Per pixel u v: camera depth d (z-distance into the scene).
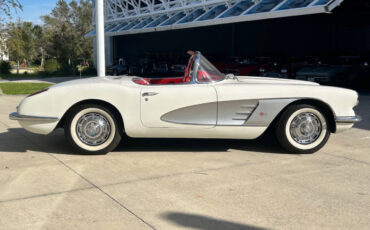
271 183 3.95
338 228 2.96
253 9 14.73
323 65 14.85
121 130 5.00
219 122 4.90
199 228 2.94
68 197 3.55
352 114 5.07
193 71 5.01
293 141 5.06
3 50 15.97
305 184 3.92
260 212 3.24
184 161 4.76
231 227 2.96
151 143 5.70
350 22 20.41
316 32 22.36
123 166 4.53
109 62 35.41
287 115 4.98
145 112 4.83
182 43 31.03
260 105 4.89
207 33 29.14
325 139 5.11
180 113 4.87
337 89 5.05
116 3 28.47
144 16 24.67
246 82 5.21
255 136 5.01
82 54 55.59
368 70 14.47
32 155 5.00
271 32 25.05
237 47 27.33
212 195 3.61
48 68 32.22
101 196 3.58
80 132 4.91
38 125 4.82
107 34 26.75
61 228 2.93
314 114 5.04
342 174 4.26
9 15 15.16
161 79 5.90
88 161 4.73
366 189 3.79
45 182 3.96
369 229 2.94
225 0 17.31
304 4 12.55
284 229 2.94
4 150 5.25
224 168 4.46
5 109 9.39
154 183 3.94
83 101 4.89
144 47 33.75
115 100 4.79
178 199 3.51
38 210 3.26
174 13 21.75
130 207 3.33
